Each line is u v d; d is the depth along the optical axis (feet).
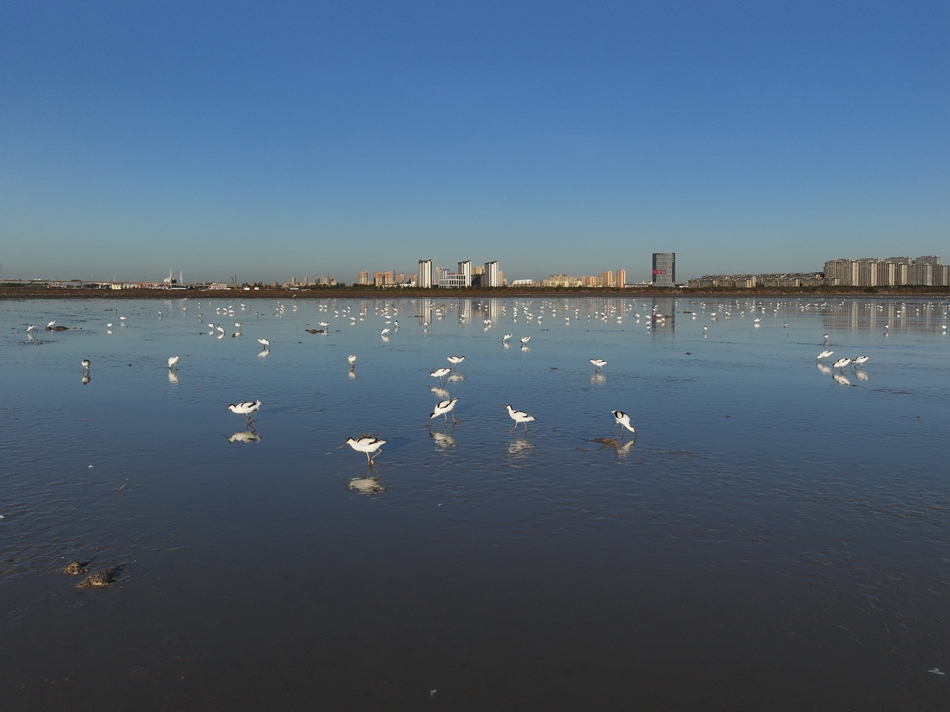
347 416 109.09
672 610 48.16
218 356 189.16
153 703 38.45
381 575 52.95
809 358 189.67
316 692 39.37
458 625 46.14
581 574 53.26
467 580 52.21
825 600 49.55
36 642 43.91
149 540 58.85
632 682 40.42
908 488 73.31
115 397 123.34
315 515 64.95
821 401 123.24
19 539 58.75
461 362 163.84
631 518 64.54
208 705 38.27
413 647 43.65
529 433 98.07
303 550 57.16
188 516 64.44
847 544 58.80
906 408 116.57
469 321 358.43
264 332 280.31
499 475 77.51
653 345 228.43
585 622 46.55
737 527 62.49
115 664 41.81
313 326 318.04
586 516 65.00
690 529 61.98
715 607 48.60
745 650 43.57
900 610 48.21
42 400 119.75
